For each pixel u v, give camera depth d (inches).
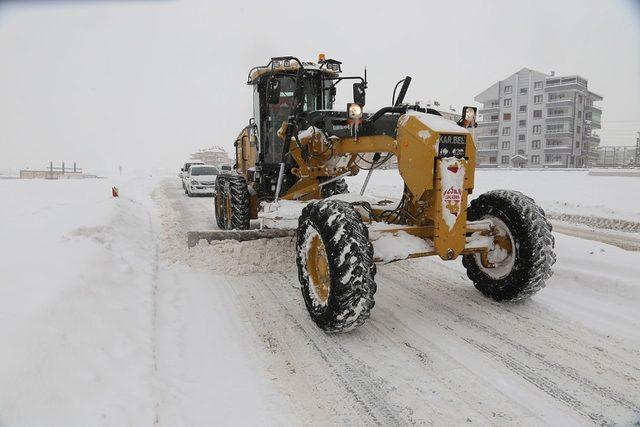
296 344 144.3
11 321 114.0
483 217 176.2
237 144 366.0
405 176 153.8
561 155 2153.1
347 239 136.6
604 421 102.8
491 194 173.3
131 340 132.6
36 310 121.8
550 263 159.5
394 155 183.2
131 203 462.0
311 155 215.3
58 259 175.5
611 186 714.8
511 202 164.4
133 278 190.2
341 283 135.2
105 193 541.6
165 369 126.3
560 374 123.5
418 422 104.2
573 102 2111.2
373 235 149.5
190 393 115.5
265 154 284.8
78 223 252.2
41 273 155.6
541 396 113.3
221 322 161.8
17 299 129.6
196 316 167.0
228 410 108.7
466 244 163.9
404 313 170.1
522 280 161.5
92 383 103.7
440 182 144.1
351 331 154.0
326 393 116.2
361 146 183.5
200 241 229.9
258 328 156.9
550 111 2170.3
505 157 2295.8
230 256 225.8
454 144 144.9
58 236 217.5
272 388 118.5
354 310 136.5
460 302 180.4
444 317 165.2
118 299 159.2
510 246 168.1
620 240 308.7
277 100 212.5
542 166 2196.1
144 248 257.1
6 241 210.8
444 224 145.5
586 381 119.8
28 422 84.7
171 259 241.9
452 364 130.3
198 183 680.4
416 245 150.3
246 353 137.9
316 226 146.8
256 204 302.0
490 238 168.1
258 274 222.2
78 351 113.0
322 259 148.9
